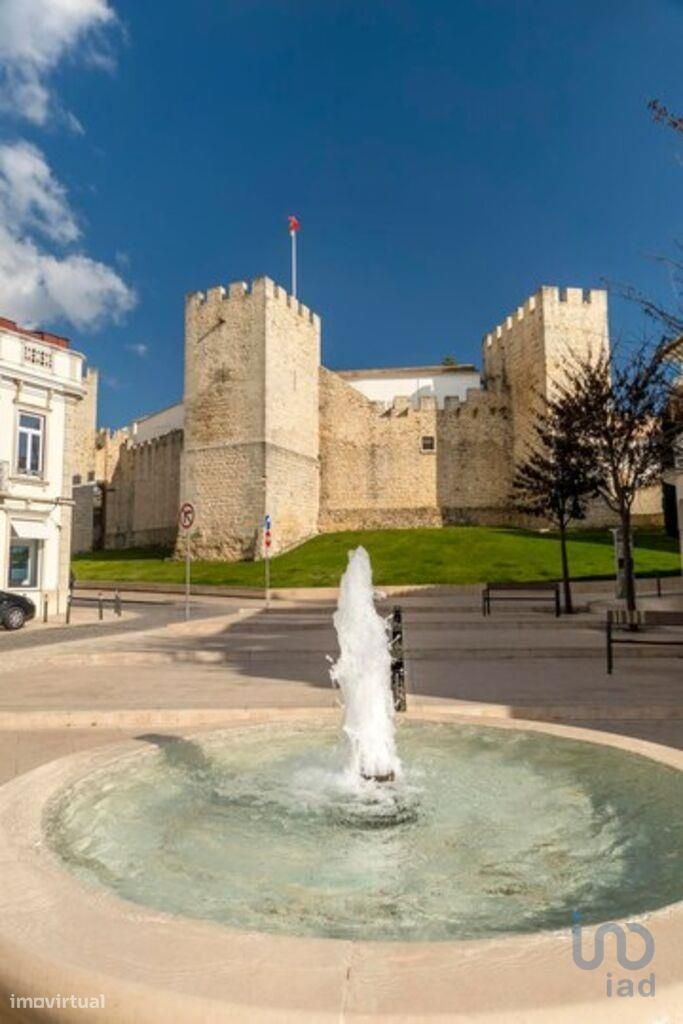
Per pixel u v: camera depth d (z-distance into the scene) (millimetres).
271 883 3352
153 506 57500
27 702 8805
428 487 50844
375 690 5785
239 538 43906
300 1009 1980
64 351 23703
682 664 11688
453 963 2234
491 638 14773
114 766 5074
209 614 23062
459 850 3793
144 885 3295
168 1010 2018
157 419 67000
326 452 51688
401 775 5156
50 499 23016
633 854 3686
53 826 3898
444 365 67875
